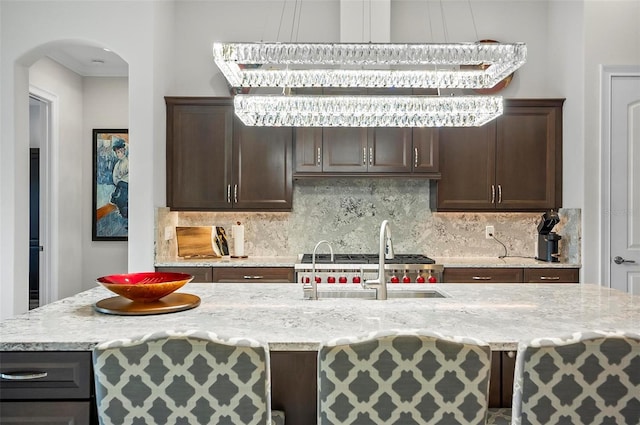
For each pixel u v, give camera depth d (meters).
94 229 5.48
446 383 1.24
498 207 4.13
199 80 4.44
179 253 4.07
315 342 1.53
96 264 5.50
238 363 1.25
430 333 1.24
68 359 1.53
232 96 4.22
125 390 1.25
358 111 2.56
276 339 1.56
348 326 1.73
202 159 4.10
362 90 4.05
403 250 4.42
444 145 4.12
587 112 3.87
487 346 1.25
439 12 4.47
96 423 1.55
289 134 4.11
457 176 4.12
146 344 1.24
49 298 4.90
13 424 1.54
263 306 2.09
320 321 1.80
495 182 4.12
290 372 1.88
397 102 2.51
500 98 2.50
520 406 1.30
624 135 3.89
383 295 2.28
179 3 4.44
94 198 5.49
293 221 4.42
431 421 1.26
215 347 1.24
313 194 4.42
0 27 3.75
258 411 1.27
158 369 1.24
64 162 5.11
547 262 4.02
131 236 3.77
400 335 1.23
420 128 4.06
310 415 1.88
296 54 2.31
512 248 4.43
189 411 1.26
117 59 5.14
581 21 3.88
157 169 3.87
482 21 4.48
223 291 2.46
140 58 3.79
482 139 4.12
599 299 2.27
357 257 4.13
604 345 1.26
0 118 3.73
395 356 1.23
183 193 4.10
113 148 5.50
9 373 1.53
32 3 3.76
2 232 3.72
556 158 4.14
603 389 1.28
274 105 2.51
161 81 3.99
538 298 2.29
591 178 3.88
